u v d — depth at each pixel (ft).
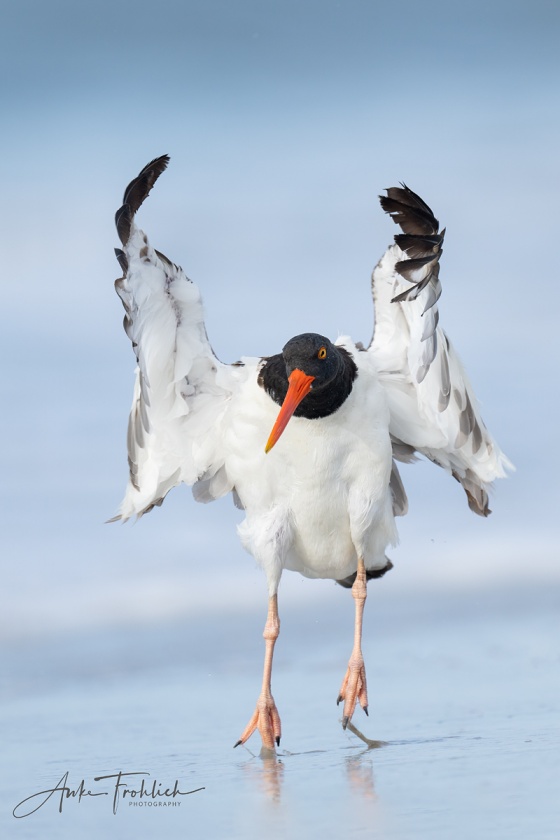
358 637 36.11
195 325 35.78
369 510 36.52
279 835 23.70
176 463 38.58
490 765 28.37
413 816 24.35
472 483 40.70
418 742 31.68
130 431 38.81
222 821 25.38
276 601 36.37
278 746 32.71
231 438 36.58
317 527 36.94
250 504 36.96
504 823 23.53
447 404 37.09
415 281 31.30
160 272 34.30
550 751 29.53
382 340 37.47
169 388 36.58
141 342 34.71
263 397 35.83
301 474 36.04
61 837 24.93
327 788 27.35
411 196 30.99
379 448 36.24
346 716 34.40
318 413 35.14
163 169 33.01
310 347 34.30
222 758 31.73
